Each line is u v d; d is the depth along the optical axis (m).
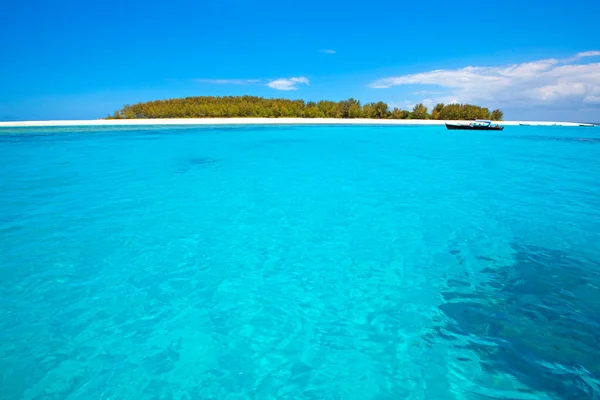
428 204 7.64
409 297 3.93
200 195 8.11
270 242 5.44
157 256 4.88
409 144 20.55
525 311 3.60
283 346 3.14
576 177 11.00
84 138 19.84
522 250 5.17
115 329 3.33
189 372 2.82
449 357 2.97
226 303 3.80
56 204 7.20
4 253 4.84
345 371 2.85
